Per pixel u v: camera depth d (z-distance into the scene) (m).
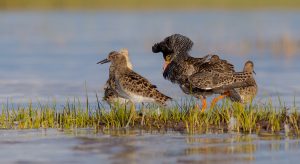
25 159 11.84
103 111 16.41
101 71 27.55
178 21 50.50
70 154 12.22
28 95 21.23
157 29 44.25
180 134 14.25
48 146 12.98
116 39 39.25
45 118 16.03
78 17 54.16
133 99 15.65
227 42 37.91
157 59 30.86
